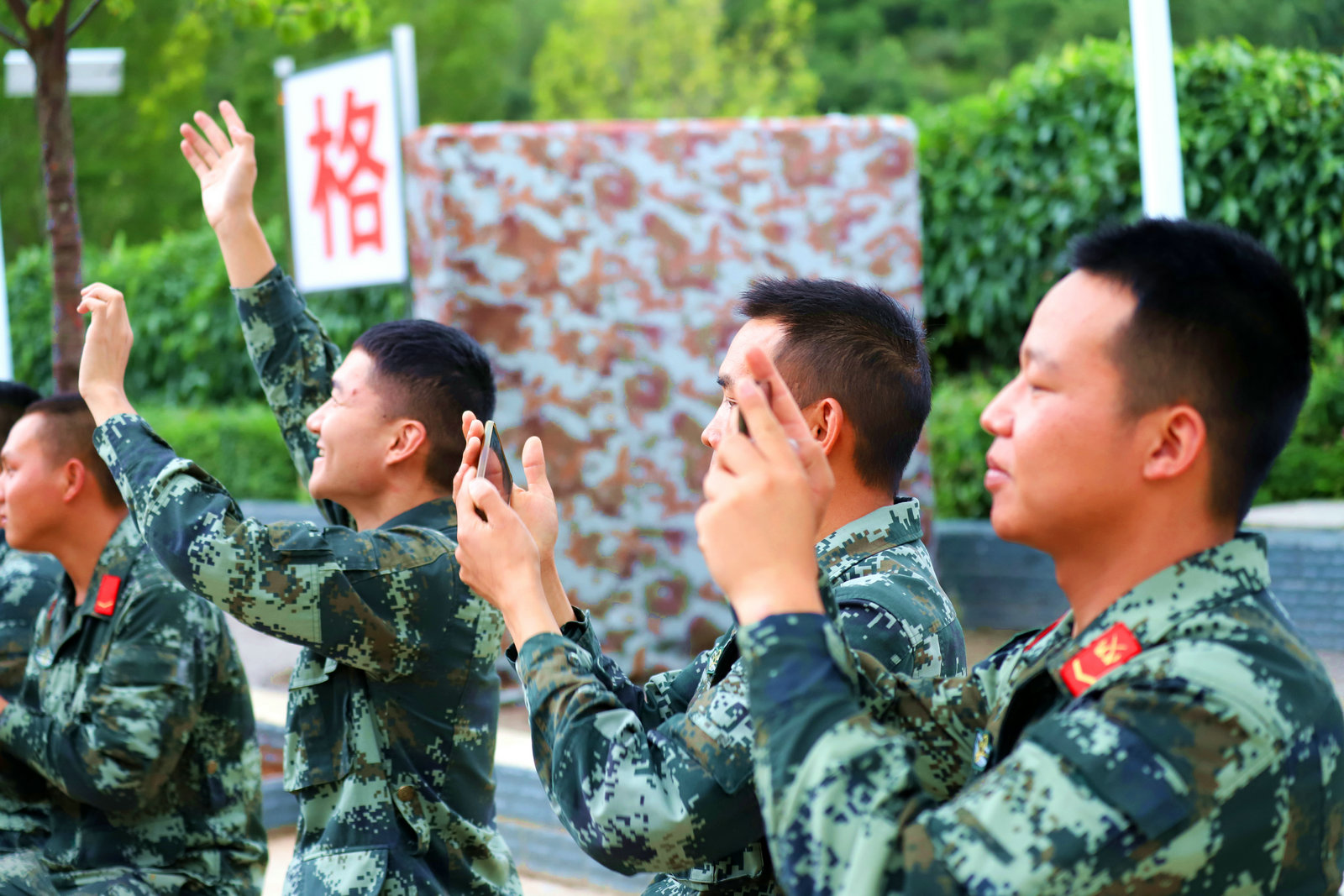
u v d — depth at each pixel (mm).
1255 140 6039
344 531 1973
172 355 10438
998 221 6773
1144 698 966
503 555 1388
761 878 1481
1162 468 1048
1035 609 5648
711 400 5074
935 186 6949
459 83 21781
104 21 11383
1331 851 1009
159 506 1887
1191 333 1032
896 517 1654
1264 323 1037
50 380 10305
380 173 5527
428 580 1964
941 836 954
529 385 4938
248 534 1856
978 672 1333
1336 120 5969
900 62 21906
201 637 2422
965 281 6887
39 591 2896
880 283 5262
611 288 4996
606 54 20234
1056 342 1078
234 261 2350
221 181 2375
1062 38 21328
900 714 1335
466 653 2020
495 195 4883
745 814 1271
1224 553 1062
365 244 5629
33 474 2467
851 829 975
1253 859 954
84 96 13984
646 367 5035
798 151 5168
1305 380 1081
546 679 1323
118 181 15070
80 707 2383
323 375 2385
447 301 4863
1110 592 1100
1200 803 930
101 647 2389
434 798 1980
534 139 4910
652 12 20391
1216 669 972
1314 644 4703
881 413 1639
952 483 6367
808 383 1627
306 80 5816
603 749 1279
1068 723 978
